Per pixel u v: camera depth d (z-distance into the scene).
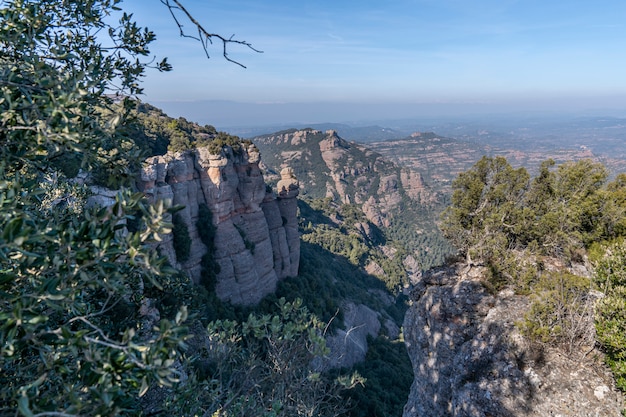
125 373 3.90
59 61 5.49
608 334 13.76
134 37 7.19
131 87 7.29
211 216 52.94
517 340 17.22
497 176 27.69
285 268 69.75
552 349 16.31
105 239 3.96
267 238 63.22
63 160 6.18
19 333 3.96
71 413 3.44
